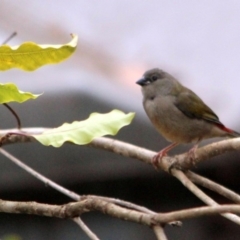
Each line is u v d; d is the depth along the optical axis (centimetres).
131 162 1155
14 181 1170
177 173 762
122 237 1348
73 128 645
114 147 820
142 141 1137
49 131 647
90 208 633
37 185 1188
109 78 1205
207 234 1351
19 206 681
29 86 1170
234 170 1168
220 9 1425
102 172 1166
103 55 1272
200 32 1376
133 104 1167
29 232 1342
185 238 1355
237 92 1218
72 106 1134
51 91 1152
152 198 1267
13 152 1153
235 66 1284
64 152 1152
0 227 1340
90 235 637
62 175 1161
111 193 1224
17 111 1139
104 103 1144
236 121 1148
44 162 1152
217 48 1332
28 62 618
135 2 1444
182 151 1155
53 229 1346
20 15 1371
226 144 740
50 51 611
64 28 1359
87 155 1152
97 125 644
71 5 1416
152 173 1192
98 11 1411
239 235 1340
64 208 653
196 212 545
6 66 620
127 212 594
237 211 530
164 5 1441
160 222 564
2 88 624
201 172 1188
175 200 1283
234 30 1372
